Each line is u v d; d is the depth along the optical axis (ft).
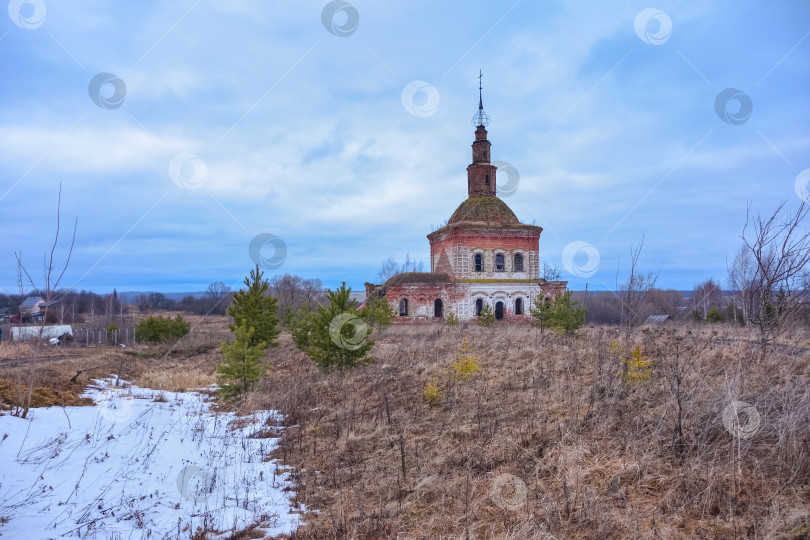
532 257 138.62
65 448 27.63
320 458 30.71
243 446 33.73
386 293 134.82
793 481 18.02
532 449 25.36
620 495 19.42
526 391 35.88
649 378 31.37
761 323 33.50
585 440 24.82
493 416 31.78
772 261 32.04
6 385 38.65
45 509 20.39
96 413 36.14
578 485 20.80
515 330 81.66
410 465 27.04
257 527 21.68
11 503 20.34
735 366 30.94
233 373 47.26
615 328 53.93
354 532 20.49
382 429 33.63
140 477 25.79
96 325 134.00
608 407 27.91
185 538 20.11
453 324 111.96
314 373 57.21
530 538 17.87
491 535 18.85
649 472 20.71
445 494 22.65
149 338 107.86
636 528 17.19
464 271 134.31
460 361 43.32
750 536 15.62
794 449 19.03
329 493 25.38
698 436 21.95
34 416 32.35
